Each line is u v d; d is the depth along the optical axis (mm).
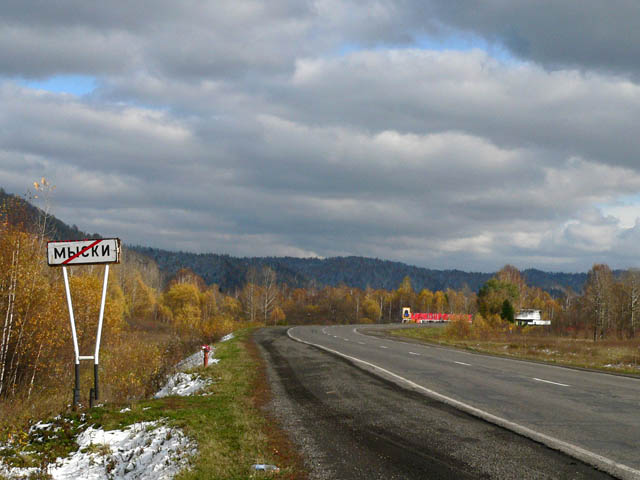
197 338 39938
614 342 48156
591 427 9023
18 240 22438
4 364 21844
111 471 8727
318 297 173375
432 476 6527
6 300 22641
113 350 29766
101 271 40875
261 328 61406
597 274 86438
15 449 10469
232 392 14039
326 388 14500
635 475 6344
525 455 7297
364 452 7773
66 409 12727
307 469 7062
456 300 151875
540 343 44125
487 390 13578
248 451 8031
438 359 23172
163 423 10445
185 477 7059
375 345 32844
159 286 139875
